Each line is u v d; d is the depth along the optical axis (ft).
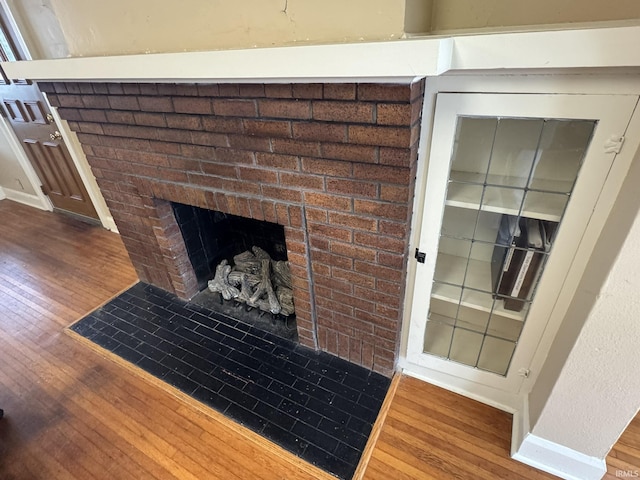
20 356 5.91
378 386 5.07
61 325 6.54
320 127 3.41
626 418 3.23
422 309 4.47
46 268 8.28
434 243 3.90
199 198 5.01
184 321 6.43
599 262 2.90
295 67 2.80
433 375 5.04
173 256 6.36
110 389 5.27
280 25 2.97
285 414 4.76
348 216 3.88
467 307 4.42
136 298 7.08
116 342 6.08
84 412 4.97
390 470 4.10
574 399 3.36
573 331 3.18
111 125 5.14
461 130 3.35
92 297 7.23
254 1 2.97
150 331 6.26
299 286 4.98
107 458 4.41
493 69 2.67
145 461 4.35
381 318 4.55
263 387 5.14
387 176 3.39
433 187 3.57
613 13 2.59
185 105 4.15
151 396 5.14
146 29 3.69
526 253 3.61
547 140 3.10
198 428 4.68
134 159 5.31
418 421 4.59
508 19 2.90
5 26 7.32
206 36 3.38
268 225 6.73
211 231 6.97
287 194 4.13
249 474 4.16
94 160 5.90
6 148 10.52
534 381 4.19
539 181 3.34
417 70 2.40
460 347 4.78
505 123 3.19
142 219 6.15
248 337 6.00
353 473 4.09
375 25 2.60
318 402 4.89
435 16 3.12
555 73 2.61
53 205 11.07
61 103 5.40
